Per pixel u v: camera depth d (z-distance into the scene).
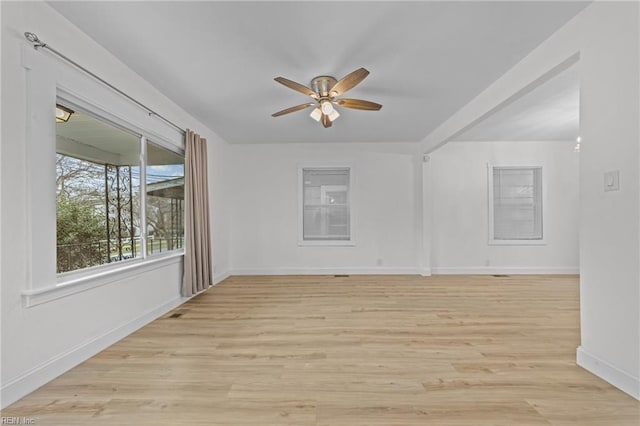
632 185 1.75
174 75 2.94
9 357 1.75
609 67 1.89
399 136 5.32
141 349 2.48
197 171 4.09
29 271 1.86
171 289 3.64
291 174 5.80
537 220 5.76
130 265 2.88
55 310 2.05
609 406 1.70
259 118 4.26
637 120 1.72
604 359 1.96
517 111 4.09
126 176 2.99
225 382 1.98
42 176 1.95
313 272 5.77
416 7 2.02
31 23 1.88
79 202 2.46
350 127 4.76
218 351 2.44
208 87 3.22
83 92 2.28
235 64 2.74
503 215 5.78
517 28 2.25
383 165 5.77
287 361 2.26
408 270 5.75
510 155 5.76
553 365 2.18
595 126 1.98
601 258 1.96
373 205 5.78
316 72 2.88
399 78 3.04
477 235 5.77
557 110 4.05
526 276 5.52
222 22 2.15
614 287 1.88
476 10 2.05
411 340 2.65
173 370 2.13
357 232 5.77
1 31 1.72
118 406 1.73
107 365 2.21
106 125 2.68
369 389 1.89
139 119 2.98
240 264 5.80
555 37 2.31
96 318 2.43
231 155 5.81
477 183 5.77
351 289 4.57
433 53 2.58
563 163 5.72
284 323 3.09
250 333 2.82
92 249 2.58
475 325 3.02
